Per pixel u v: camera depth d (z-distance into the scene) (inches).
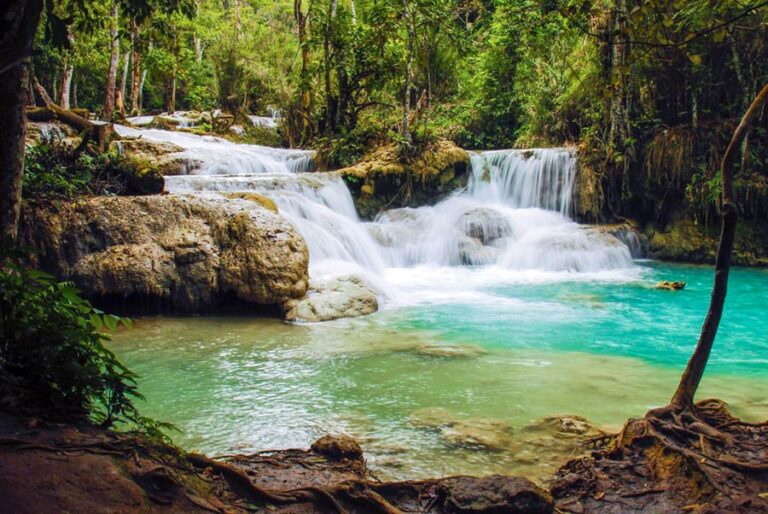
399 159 652.1
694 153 609.9
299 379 259.9
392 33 740.7
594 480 160.6
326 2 787.4
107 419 150.6
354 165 662.5
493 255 575.2
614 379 262.5
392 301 422.9
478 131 871.1
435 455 186.4
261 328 347.9
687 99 636.1
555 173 661.9
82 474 119.3
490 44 869.2
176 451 142.9
